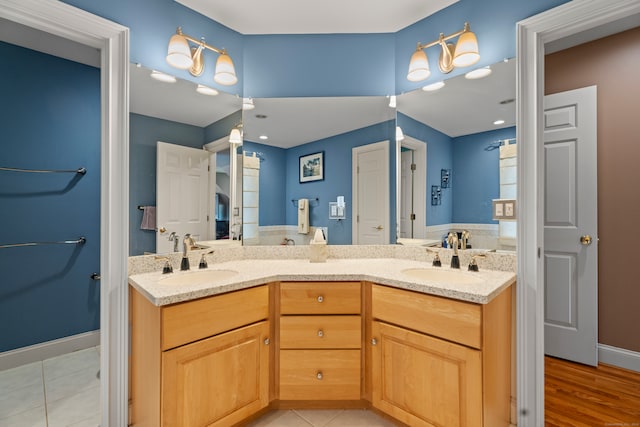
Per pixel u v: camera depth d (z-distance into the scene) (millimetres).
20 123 2213
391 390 1563
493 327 1390
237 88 2160
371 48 2209
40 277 2291
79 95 2453
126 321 1595
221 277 1800
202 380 1389
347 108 2211
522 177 1610
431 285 1413
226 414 1465
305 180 2211
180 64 1809
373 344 1635
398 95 2158
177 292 1315
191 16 1948
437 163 1982
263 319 1628
